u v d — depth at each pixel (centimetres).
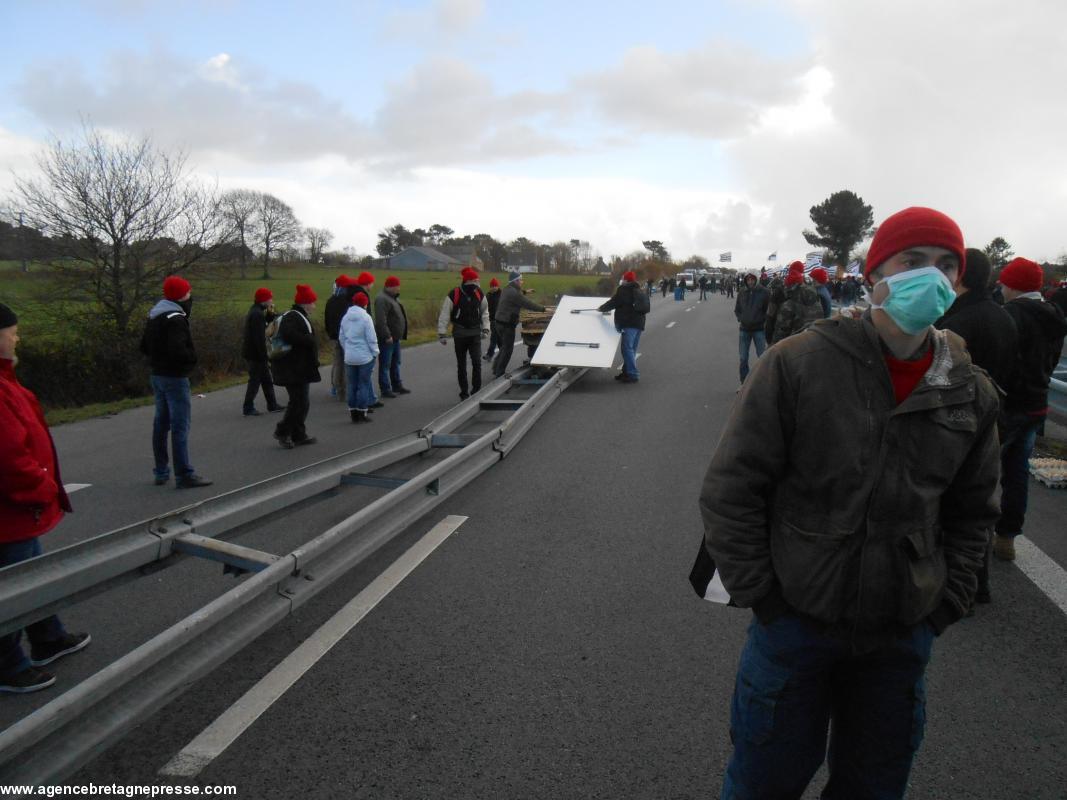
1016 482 510
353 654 401
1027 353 476
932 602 200
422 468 712
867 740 209
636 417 1052
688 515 634
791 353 202
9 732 247
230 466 834
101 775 302
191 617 332
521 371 1245
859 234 9812
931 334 205
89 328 1712
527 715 345
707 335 2388
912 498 195
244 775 303
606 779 301
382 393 1282
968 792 296
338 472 552
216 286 1850
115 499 714
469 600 468
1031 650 407
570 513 639
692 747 321
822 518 200
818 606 196
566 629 430
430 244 14400
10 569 318
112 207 1734
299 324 900
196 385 1568
